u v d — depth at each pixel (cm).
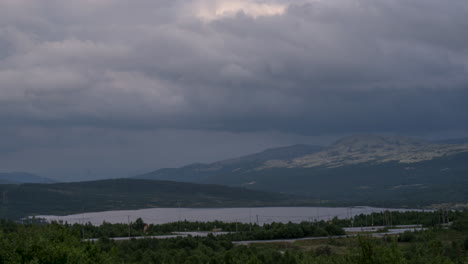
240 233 14800
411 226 18012
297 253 10125
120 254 9919
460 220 15900
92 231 14325
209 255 10319
